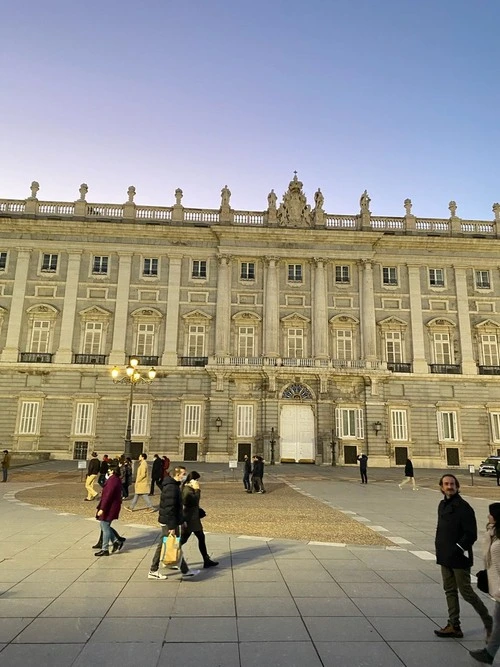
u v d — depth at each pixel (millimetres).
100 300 48156
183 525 10219
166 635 6980
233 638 6926
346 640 6930
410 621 7637
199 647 6633
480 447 47781
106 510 11266
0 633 6965
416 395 48438
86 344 47312
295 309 49375
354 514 17953
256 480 24594
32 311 47156
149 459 45219
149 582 9328
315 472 38812
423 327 50000
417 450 47281
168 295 48688
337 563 10836
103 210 50094
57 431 45188
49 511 17406
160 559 9742
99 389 46281
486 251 51938
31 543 12328
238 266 50031
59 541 12594
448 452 47562
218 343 47625
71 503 19547
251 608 8062
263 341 48312
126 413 45938
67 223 48312
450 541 7227
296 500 21875
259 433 46031
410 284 50750
